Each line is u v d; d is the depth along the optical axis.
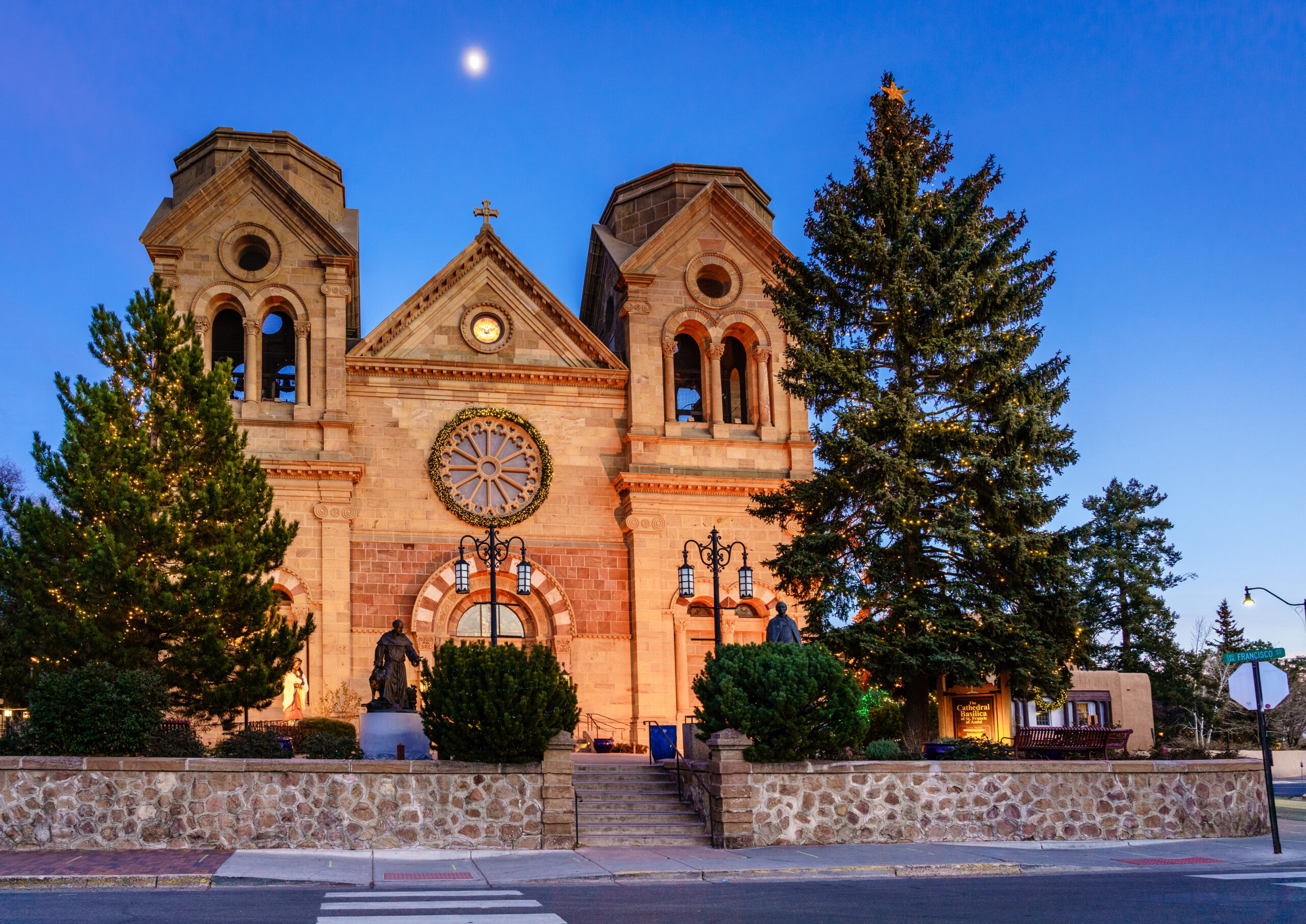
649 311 42.94
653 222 45.56
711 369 43.28
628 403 42.41
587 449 41.94
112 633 26.02
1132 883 17.94
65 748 22.19
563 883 18.55
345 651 37.81
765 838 23.19
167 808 21.34
